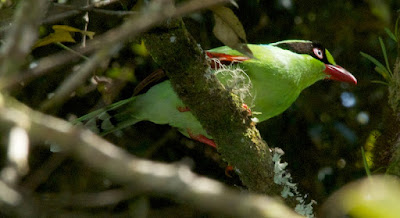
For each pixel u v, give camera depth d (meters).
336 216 4.75
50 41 9.41
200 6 4.90
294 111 13.80
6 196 4.40
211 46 13.05
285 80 10.53
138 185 3.82
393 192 3.60
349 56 14.06
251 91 10.31
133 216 9.82
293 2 13.49
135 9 8.16
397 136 8.00
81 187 12.56
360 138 13.67
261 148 8.81
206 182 3.77
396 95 8.33
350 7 13.62
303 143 13.80
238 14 13.18
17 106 4.21
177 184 3.71
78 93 11.86
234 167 8.93
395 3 13.09
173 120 10.83
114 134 13.13
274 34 13.58
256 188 8.91
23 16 3.95
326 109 13.94
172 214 11.82
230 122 8.62
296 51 11.44
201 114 8.59
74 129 3.64
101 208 11.36
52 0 9.78
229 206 3.71
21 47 3.92
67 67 11.21
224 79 10.01
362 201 3.88
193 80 8.19
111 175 3.75
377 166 8.53
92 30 11.99
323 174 13.59
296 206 8.88
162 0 4.71
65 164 12.58
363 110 13.83
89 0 10.84
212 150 13.63
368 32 13.80
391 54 13.55
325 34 13.89
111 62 12.48
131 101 10.69
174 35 7.79
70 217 8.73
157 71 10.27
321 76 11.75
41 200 8.46
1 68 3.89
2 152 9.58
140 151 13.17
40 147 11.79
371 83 13.85
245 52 7.31
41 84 11.77
